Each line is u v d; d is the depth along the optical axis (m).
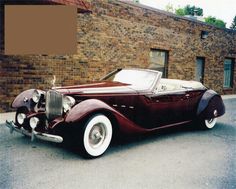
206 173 4.27
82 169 4.16
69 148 5.05
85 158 4.60
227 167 4.55
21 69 8.16
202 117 6.87
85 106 4.43
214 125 7.49
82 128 4.41
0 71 7.75
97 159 4.61
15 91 8.09
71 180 3.77
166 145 5.62
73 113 4.35
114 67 10.77
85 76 9.84
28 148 4.96
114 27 10.56
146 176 4.04
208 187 3.79
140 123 5.57
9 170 4.02
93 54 9.98
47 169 4.10
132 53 11.41
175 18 13.25
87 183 3.71
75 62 9.47
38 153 4.74
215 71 16.39
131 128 5.11
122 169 4.25
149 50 12.16
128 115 5.32
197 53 14.87
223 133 6.91
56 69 8.98
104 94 4.96
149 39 12.06
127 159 4.69
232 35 17.34
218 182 3.96
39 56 8.52
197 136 6.48
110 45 10.51
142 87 5.70
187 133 6.75
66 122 4.30
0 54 7.70
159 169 4.33
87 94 4.81
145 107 5.57
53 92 4.67
